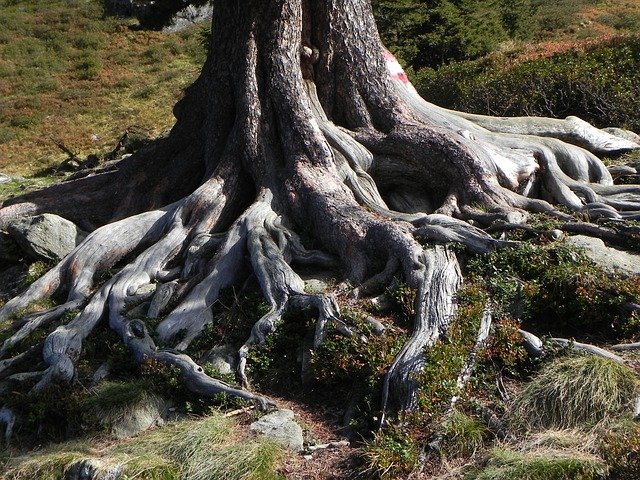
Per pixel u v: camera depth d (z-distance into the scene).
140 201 16.97
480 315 11.16
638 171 16.38
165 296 13.14
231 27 16.20
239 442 9.95
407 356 10.46
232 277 13.34
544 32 43.59
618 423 9.09
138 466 9.59
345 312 11.76
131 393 11.19
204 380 11.23
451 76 24.70
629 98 20.64
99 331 13.19
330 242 13.64
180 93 41.25
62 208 17.38
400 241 12.72
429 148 15.14
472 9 30.73
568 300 11.53
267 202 14.49
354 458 9.63
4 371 12.54
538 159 15.84
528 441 9.28
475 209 14.31
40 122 38.50
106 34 50.25
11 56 47.41
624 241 12.98
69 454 10.23
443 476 9.02
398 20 29.81
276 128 15.62
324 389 11.16
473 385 10.32
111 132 36.72
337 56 16.27
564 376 9.74
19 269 16.66
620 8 47.81
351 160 15.26
